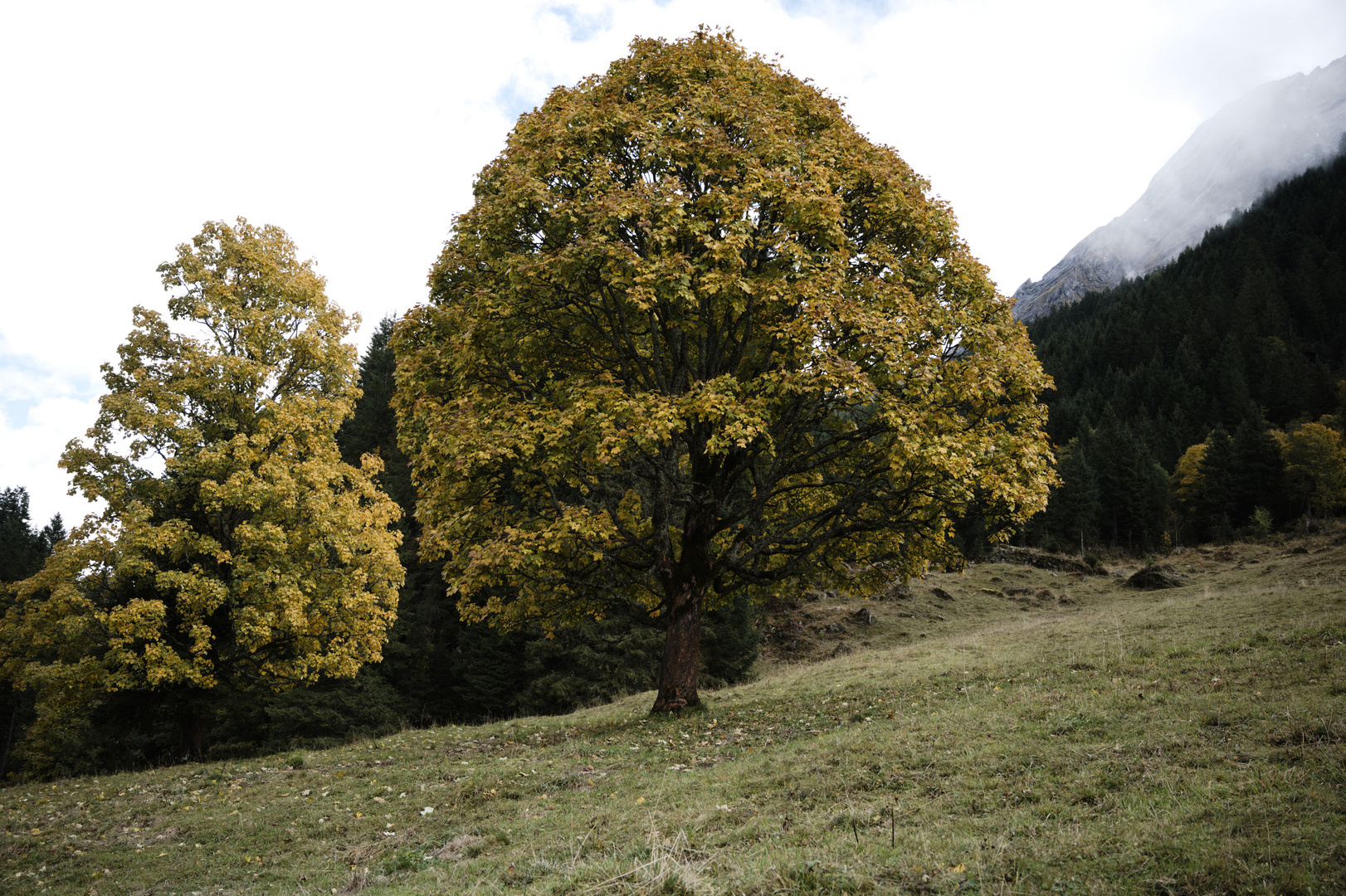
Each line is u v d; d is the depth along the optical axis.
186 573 16.62
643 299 11.17
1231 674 9.75
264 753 27.20
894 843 5.59
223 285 18.73
